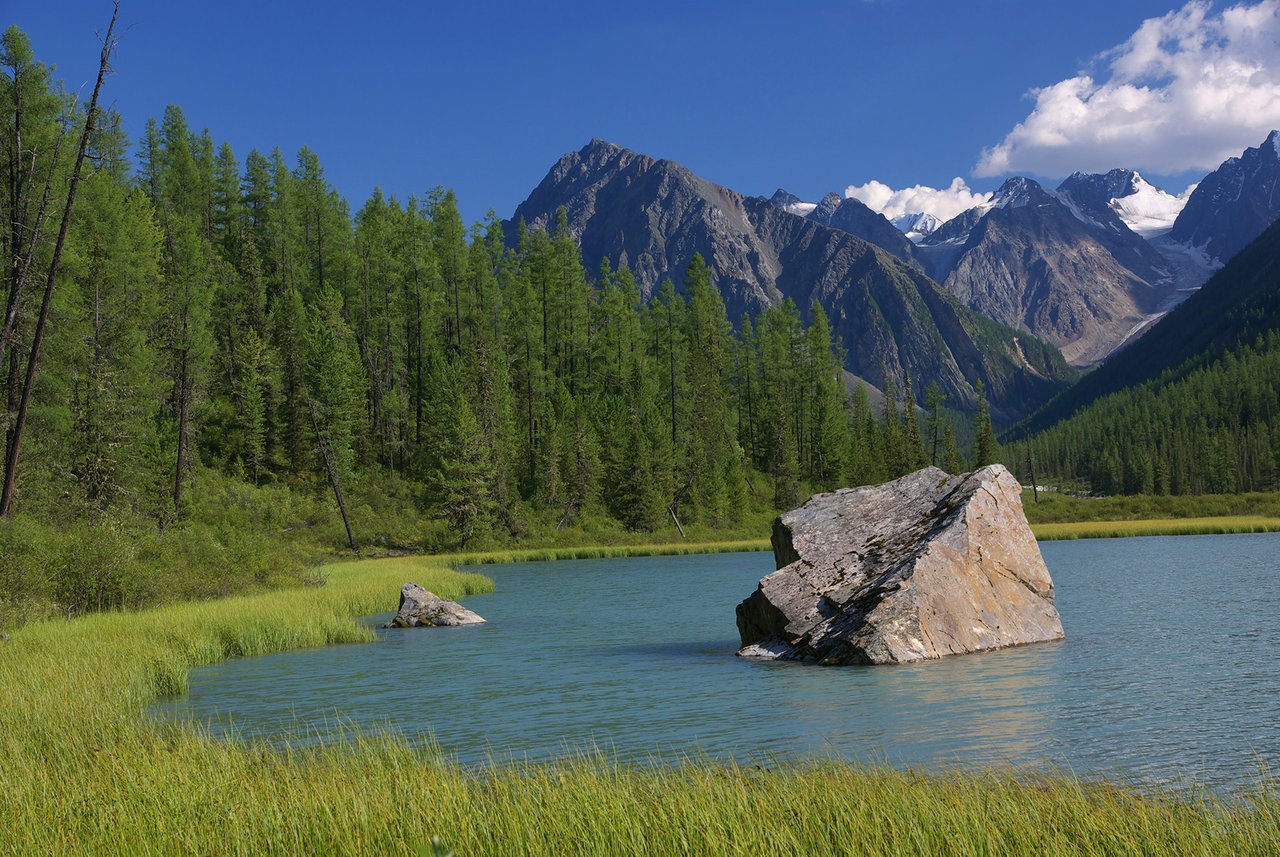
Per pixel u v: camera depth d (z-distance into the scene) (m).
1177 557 55.25
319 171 117.69
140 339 60.03
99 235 60.75
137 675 18.11
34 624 25.52
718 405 114.75
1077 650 20.97
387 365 103.75
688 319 129.50
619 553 78.56
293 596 34.91
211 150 115.38
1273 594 32.53
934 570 21.36
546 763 11.80
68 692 15.58
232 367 93.75
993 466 24.41
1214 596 32.38
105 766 10.32
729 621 30.52
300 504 81.19
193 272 80.19
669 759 11.88
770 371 130.50
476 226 123.06
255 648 24.45
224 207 116.19
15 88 43.34
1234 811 8.45
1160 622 25.67
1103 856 6.97
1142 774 10.68
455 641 26.50
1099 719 13.82
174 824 8.05
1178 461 186.50
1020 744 12.29
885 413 132.50
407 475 94.75
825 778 9.12
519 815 7.93
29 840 7.60
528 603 38.41
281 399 89.81
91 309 55.59
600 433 103.94
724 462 109.06
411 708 16.23
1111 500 126.25
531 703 16.52
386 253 109.44
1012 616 22.30
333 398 86.88
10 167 43.88
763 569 57.94
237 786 9.34
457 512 84.56
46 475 43.31
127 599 31.45
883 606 20.66
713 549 80.19
